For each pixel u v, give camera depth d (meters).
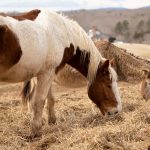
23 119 6.25
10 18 4.79
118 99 5.82
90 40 5.77
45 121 6.18
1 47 4.58
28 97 5.84
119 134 5.10
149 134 5.15
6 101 7.88
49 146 4.95
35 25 5.03
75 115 6.71
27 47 4.84
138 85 9.52
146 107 6.66
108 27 76.25
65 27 5.48
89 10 91.31
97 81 5.77
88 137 4.98
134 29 68.50
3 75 4.90
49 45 5.19
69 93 8.91
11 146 5.02
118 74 7.71
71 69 6.49
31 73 5.11
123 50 7.77
